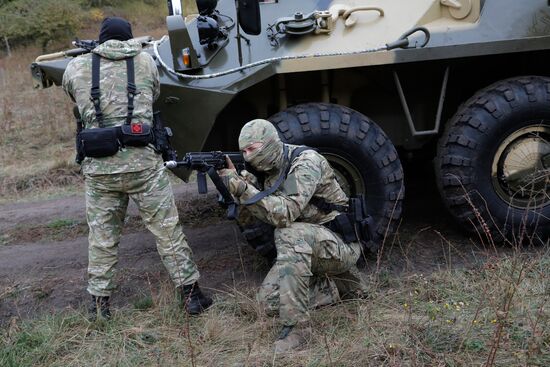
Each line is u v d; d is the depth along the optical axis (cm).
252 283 365
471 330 286
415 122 411
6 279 406
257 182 302
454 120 380
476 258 371
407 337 281
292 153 294
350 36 379
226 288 362
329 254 298
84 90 311
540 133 379
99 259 321
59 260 438
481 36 374
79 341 305
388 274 361
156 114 325
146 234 476
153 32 1773
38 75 372
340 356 274
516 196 383
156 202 319
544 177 373
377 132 366
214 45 376
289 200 283
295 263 286
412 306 314
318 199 301
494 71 418
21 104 1079
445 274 352
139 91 312
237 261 402
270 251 354
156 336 306
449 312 306
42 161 754
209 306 331
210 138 410
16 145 836
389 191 369
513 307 299
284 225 287
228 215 291
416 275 351
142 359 288
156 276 387
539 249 385
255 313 320
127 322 321
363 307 313
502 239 386
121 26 320
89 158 312
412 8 388
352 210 310
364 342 283
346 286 324
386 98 404
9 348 299
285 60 349
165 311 325
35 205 602
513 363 262
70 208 578
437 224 436
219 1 425
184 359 285
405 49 358
